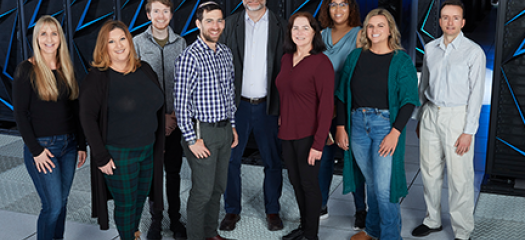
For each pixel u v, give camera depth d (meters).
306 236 2.94
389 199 2.73
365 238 3.02
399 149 2.66
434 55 2.85
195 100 2.64
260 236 3.16
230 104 2.88
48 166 2.54
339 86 2.82
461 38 2.75
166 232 3.22
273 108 3.15
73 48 5.15
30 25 5.29
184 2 4.60
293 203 3.67
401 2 4.56
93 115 2.42
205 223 2.98
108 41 2.38
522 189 3.79
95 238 3.13
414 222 3.30
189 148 2.69
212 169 2.76
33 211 3.57
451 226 3.23
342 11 2.90
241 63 3.14
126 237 2.69
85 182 4.17
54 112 2.53
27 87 2.41
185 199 3.78
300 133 2.74
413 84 2.59
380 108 2.63
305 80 2.63
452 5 2.67
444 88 2.81
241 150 3.27
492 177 4.03
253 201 3.76
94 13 4.99
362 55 2.68
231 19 3.16
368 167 2.81
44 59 2.51
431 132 2.93
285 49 2.76
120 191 2.57
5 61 5.51
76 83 2.62
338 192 3.87
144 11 4.79
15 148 5.15
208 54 2.63
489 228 3.20
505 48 3.62
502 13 3.57
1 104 5.68
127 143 2.49
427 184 3.05
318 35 2.63
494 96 3.75
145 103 2.51
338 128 2.87
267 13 3.10
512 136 3.77
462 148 2.82
